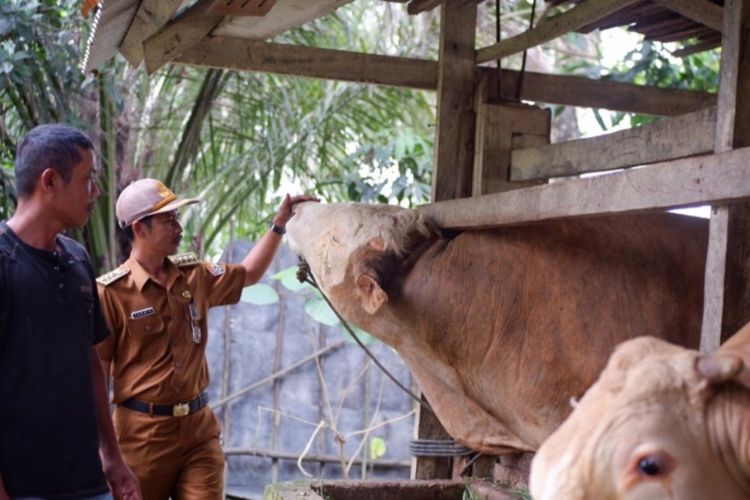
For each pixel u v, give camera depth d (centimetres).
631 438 202
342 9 972
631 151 439
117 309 493
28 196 362
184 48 509
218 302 527
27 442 352
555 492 203
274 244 538
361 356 871
